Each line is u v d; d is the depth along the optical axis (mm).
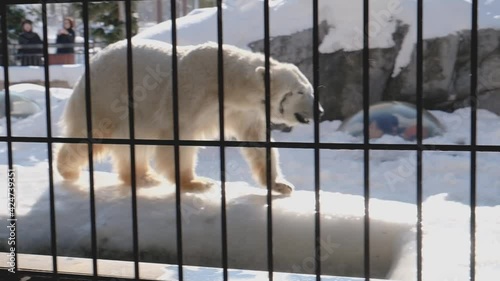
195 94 7141
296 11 15273
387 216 5734
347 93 14711
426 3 15156
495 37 14461
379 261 5461
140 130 7512
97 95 7625
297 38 15102
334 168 11633
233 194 6824
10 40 20203
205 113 7277
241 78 7133
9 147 3867
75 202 6633
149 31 15773
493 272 4266
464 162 11391
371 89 15016
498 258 4586
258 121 7527
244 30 15383
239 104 7254
